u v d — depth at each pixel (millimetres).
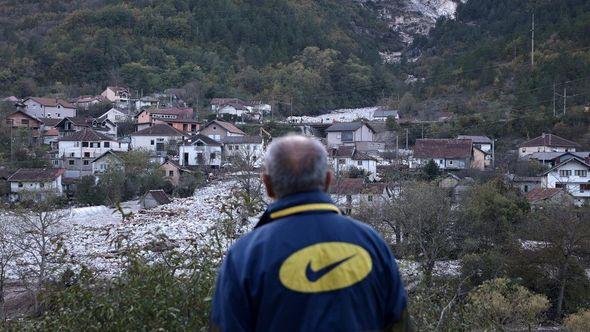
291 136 1853
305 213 1718
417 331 4254
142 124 50125
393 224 18609
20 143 42750
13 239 17469
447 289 5191
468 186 25703
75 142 41469
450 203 18906
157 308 3391
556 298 15883
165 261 3762
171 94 63469
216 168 40656
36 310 4125
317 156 1769
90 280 3773
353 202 23938
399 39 121312
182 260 3723
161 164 39062
